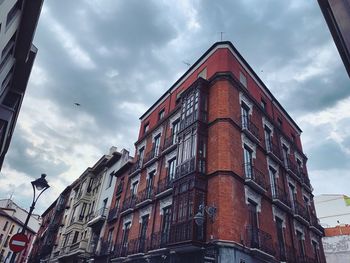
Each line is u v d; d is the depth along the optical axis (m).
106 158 29.23
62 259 27.47
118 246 18.55
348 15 3.65
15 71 13.38
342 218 33.16
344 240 27.61
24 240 9.70
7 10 7.66
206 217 12.04
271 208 15.05
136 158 22.53
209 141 14.38
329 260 27.66
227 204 11.87
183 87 20.20
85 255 22.62
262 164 15.96
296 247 15.87
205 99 15.94
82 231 27.30
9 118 11.84
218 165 13.02
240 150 14.29
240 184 13.14
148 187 18.31
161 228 14.82
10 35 9.47
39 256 36.47
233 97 15.66
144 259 14.92
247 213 12.80
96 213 25.28
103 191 26.92
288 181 18.53
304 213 18.55
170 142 17.94
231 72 16.19
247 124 16.08
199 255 11.48
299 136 24.45
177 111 19.08
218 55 17.38
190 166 13.63
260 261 12.19
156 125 21.34
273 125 19.47
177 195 13.53
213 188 12.62
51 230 35.72
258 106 18.02
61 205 37.91
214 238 11.18
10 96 14.10
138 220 17.64
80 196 30.92
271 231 14.02
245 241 11.71
